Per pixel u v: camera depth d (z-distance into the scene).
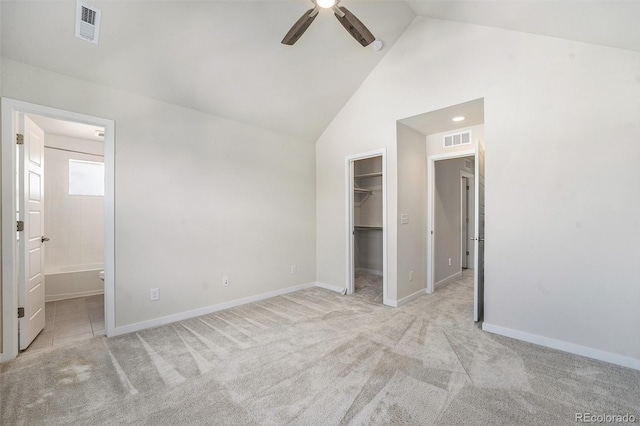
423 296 3.95
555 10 2.08
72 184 4.36
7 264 2.24
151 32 2.36
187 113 3.16
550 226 2.43
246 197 3.69
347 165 4.09
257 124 3.77
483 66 2.77
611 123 2.18
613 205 2.18
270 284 3.96
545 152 2.45
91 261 4.41
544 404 1.70
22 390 1.85
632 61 2.09
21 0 1.90
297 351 2.36
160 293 2.96
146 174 2.87
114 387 1.88
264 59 2.97
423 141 4.07
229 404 1.71
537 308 2.50
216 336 2.67
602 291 2.22
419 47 3.24
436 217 4.28
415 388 1.85
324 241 4.46
